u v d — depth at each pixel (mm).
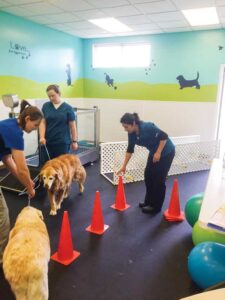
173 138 4730
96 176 4258
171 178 4215
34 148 4785
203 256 1700
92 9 3916
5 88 4324
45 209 3018
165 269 2029
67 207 3088
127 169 3969
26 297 1391
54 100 3076
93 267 2039
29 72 4758
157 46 5453
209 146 4668
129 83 5863
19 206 3082
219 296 762
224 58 4961
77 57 6016
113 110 6148
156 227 2658
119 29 5117
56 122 3121
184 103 5449
